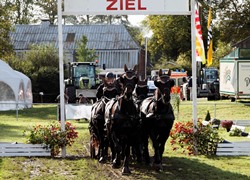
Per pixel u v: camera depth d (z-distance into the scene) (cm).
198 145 1711
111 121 1405
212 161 1580
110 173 1393
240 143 1709
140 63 6944
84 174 1377
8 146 1673
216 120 2561
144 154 1540
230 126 2395
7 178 1335
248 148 1711
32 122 3047
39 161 1584
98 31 6981
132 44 6712
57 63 5328
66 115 3070
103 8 1656
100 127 1571
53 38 6894
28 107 4125
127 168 1380
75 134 1681
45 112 3731
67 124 1684
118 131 1398
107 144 1581
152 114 1427
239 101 3816
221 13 5247
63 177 1338
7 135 2309
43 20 7175
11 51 4812
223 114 3219
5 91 3872
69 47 6656
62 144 1664
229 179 1323
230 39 5359
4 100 3881
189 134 1706
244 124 2717
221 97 4209
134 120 1396
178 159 1611
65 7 1653
